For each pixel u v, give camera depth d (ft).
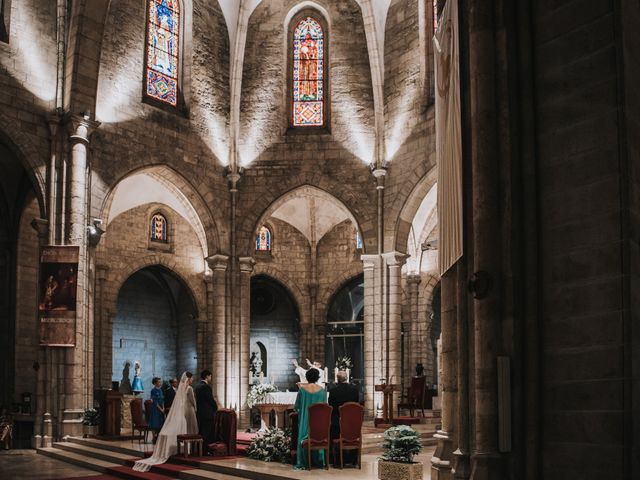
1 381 79.41
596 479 28.63
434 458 37.50
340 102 89.10
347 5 90.53
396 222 83.05
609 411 28.53
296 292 111.14
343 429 45.27
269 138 89.92
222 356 85.15
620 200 29.22
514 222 32.35
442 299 39.14
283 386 114.21
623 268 28.81
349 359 102.73
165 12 86.12
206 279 108.68
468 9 35.47
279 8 91.97
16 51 70.54
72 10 73.82
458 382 34.81
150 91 83.10
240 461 49.44
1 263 81.76
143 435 68.69
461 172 34.63
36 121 71.20
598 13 30.71
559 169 31.63
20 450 68.18
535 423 30.81
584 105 30.89
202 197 85.87
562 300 30.91
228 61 91.15
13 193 82.02
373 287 84.23
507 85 33.12
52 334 68.18
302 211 110.11
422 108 81.41
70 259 69.26
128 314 113.39
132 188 97.66
